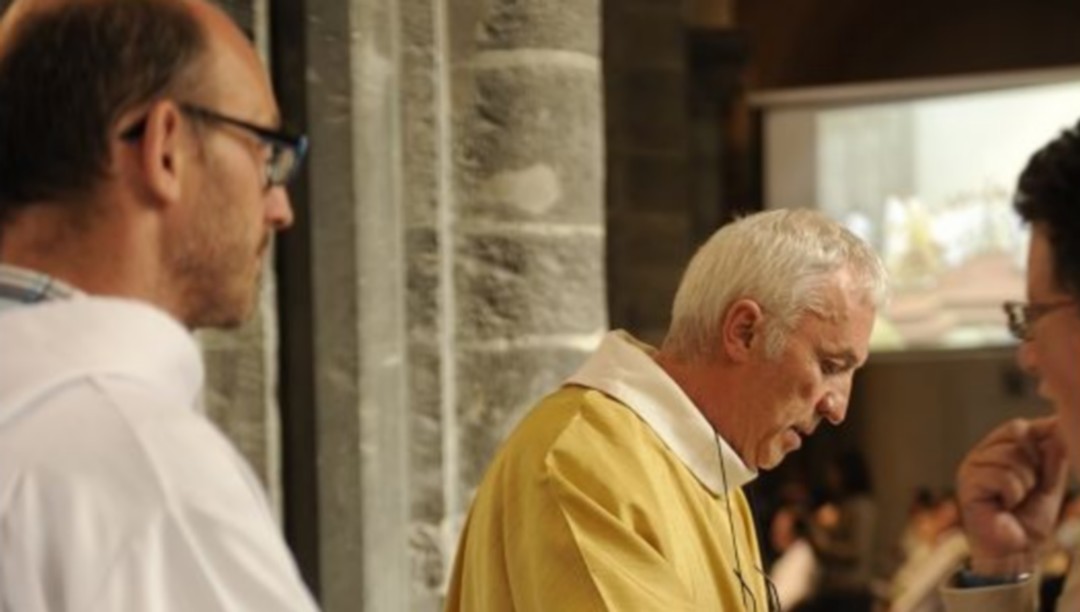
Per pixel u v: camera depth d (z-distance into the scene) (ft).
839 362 14.88
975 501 13.46
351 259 19.63
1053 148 9.81
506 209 21.40
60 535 8.23
